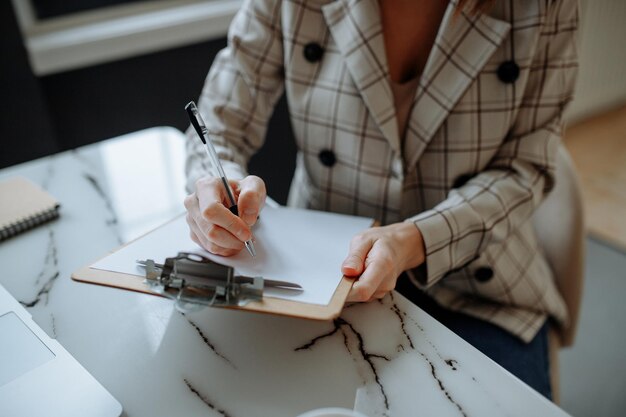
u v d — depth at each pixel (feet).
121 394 1.73
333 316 1.71
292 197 3.56
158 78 5.22
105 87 4.98
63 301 2.13
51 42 4.63
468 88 2.56
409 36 2.74
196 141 2.90
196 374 1.80
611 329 5.29
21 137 4.59
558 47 2.55
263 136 3.26
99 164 3.15
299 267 1.99
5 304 2.07
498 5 2.50
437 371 1.80
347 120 2.77
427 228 2.29
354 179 2.91
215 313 2.06
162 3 5.31
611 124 9.21
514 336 2.81
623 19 8.25
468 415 1.65
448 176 2.74
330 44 2.81
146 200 2.80
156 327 2.00
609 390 4.65
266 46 3.04
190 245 2.16
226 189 2.13
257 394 1.73
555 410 1.66
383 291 2.05
